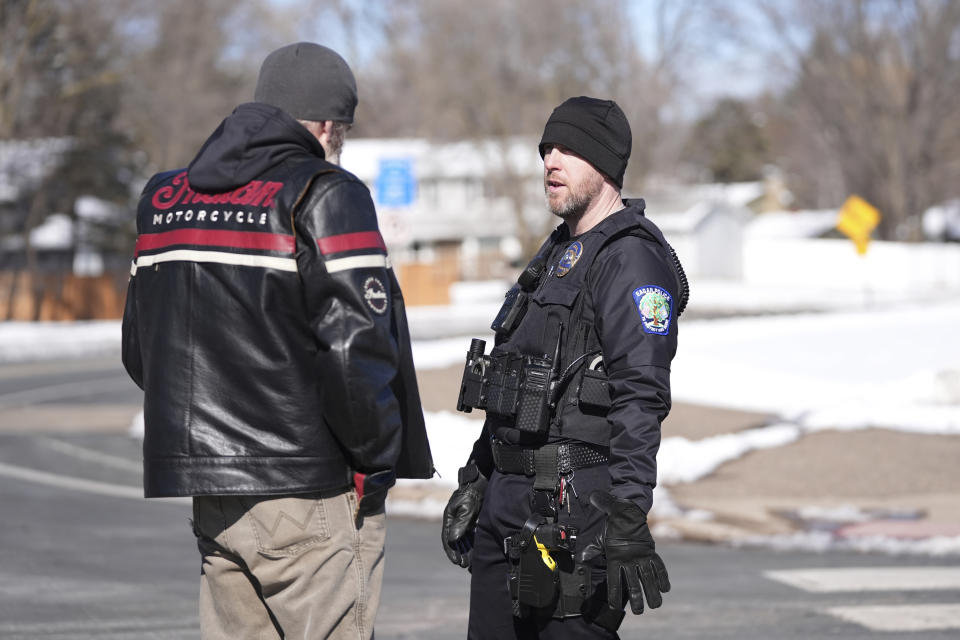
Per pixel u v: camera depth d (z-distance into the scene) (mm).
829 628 15820
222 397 7723
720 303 129750
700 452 29875
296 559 7828
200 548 8273
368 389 7473
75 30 114312
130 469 32344
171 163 135625
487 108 141250
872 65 168250
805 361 55094
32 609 16625
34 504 26641
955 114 167125
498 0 141750
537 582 8578
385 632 15602
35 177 117875
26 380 61125
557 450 8742
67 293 113250
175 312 7875
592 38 141500
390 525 24219
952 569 19641
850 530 22781
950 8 164000
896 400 39719
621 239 8867
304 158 7922
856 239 91938
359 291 7570
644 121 143750
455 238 188500
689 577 19219
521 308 9289
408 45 149000
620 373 8469
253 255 7680
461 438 30250
